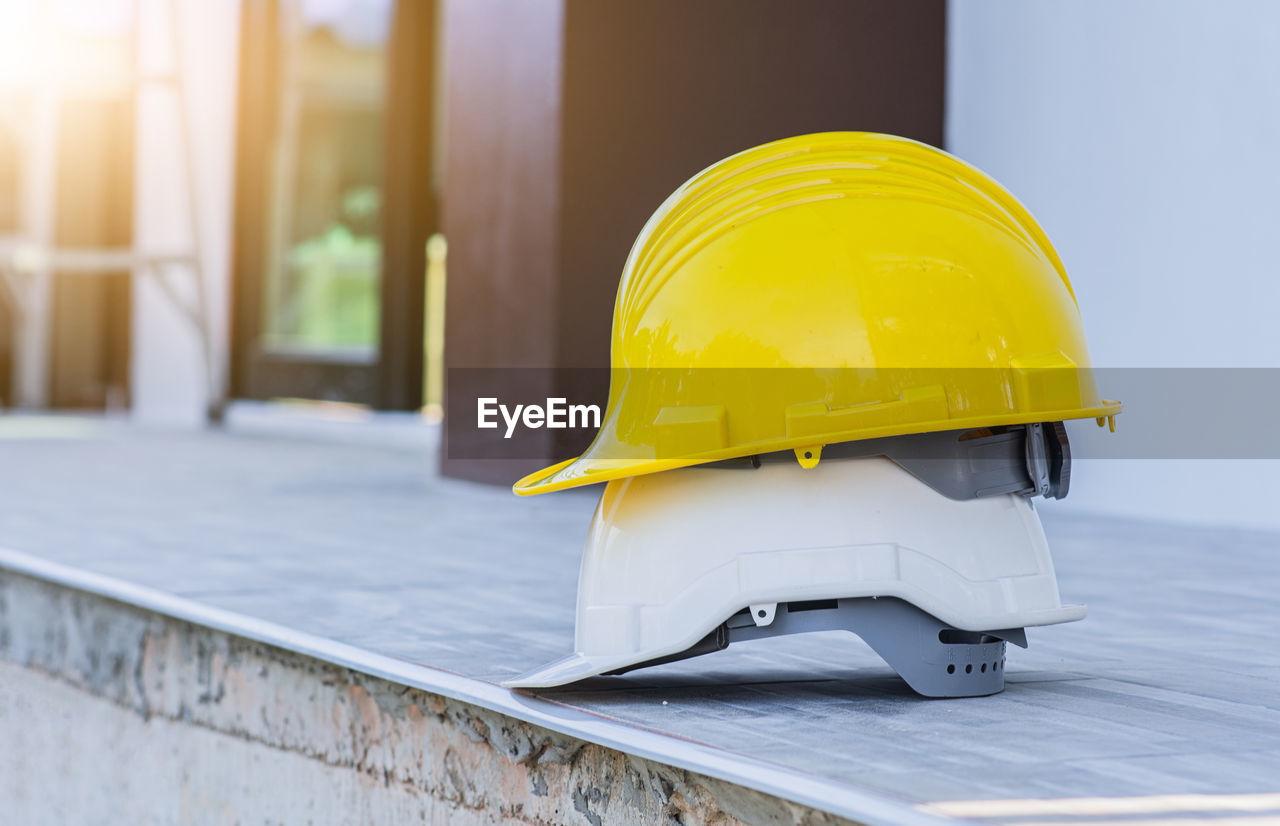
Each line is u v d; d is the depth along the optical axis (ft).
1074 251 13.34
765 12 14.20
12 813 8.13
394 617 6.71
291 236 23.91
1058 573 8.79
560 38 13.35
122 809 7.09
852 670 5.37
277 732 6.01
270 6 24.07
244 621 6.32
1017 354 4.65
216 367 24.32
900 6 14.64
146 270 26.53
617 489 5.00
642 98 13.74
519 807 4.74
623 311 5.06
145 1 26.12
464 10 14.75
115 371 27.81
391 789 5.36
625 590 4.80
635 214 13.83
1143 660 5.70
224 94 24.94
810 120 14.39
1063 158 13.44
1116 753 3.96
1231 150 11.92
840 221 4.66
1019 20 13.93
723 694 4.87
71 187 27.61
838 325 4.56
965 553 4.71
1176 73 12.35
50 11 24.80
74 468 15.92
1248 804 3.40
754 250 4.69
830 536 4.63
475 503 12.91
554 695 4.86
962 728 4.30
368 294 22.43
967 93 14.62
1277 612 7.16
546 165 13.58
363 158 22.39
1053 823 3.22
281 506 12.39
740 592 4.63
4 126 28.78
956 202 4.78
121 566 8.25
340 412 22.74
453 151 14.93
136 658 7.00
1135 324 12.76
